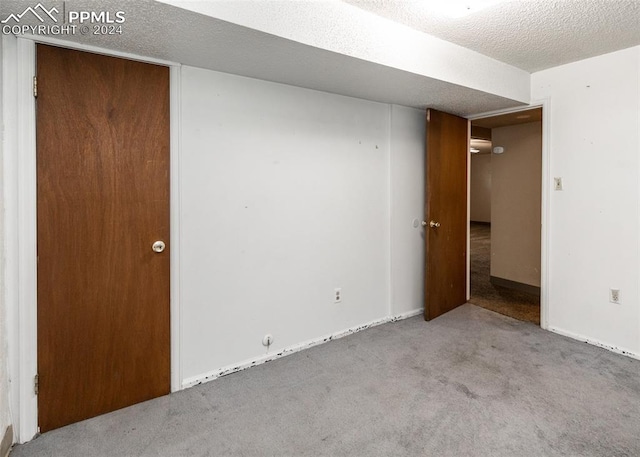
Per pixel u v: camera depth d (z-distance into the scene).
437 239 3.41
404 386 2.24
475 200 12.10
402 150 3.32
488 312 3.60
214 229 2.30
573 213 2.91
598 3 1.85
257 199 2.47
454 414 1.96
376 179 3.16
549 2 1.85
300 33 1.77
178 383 2.22
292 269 2.68
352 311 3.07
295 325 2.72
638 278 2.58
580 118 2.83
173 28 1.62
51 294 1.81
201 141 2.22
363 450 1.70
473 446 1.71
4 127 1.65
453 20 2.08
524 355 2.65
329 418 1.94
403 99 2.99
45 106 1.74
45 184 1.76
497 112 3.43
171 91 2.09
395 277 3.36
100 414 1.98
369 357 2.63
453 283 3.69
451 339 2.94
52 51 1.75
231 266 2.39
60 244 1.82
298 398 2.13
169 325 2.17
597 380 2.29
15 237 1.70
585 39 2.37
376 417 1.94
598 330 2.81
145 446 1.74
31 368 1.77
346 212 2.97
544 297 3.13
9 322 1.70
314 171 2.75
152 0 1.37
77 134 1.83
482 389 2.20
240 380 2.33
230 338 2.42
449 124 3.50
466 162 3.79
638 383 2.25
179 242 2.17
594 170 2.78
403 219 3.39
